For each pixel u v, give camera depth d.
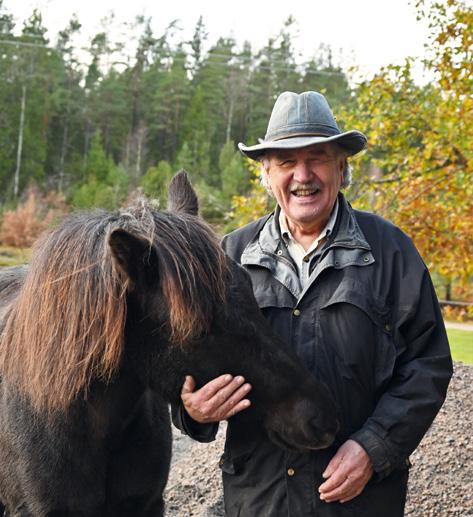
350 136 2.35
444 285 18.34
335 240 2.41
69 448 2.26
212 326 2.01
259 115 57.31
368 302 2.32
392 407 2.27
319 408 2.07
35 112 48.25
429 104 7.93
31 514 2.37
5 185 43.03
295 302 2.40
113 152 53.94
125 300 2.01
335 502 2.29
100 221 2.16
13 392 2.37
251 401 2.12
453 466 4.12
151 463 2.51
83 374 2.07
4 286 3.19
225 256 2.11
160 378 2.11
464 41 7.67
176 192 2.47
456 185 7.47
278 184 2.46
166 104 56.12
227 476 2.51
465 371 5.41
